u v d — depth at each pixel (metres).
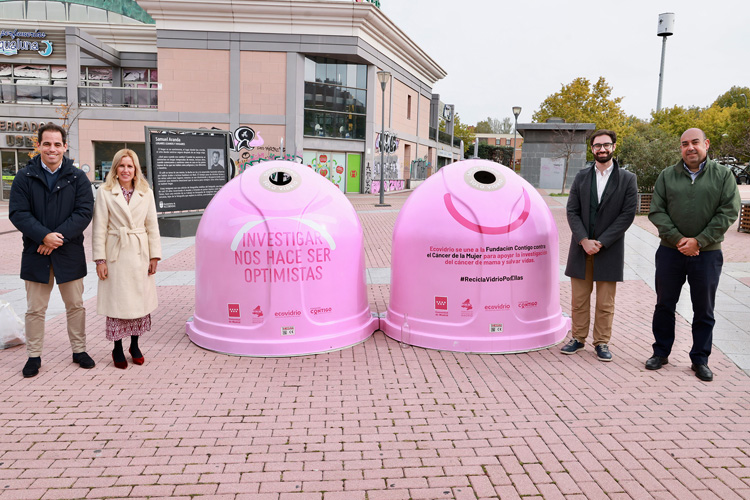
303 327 5.07
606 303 4.96
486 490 2.94
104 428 3.62
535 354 5.12
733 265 9.46
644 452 3.32
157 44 26.53
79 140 27.12
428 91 40.72
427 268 5.20
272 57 26.84
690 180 4.49
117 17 33.44
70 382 4.41
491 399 4.11
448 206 5.14
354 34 26.84
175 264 9.94
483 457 3.28
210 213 5.31
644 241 12.60
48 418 3.77
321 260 5.13
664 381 4.47
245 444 3.43
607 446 3.39
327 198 5.41
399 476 3.07
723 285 7.94
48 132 4.39
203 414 3.85
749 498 2.87
